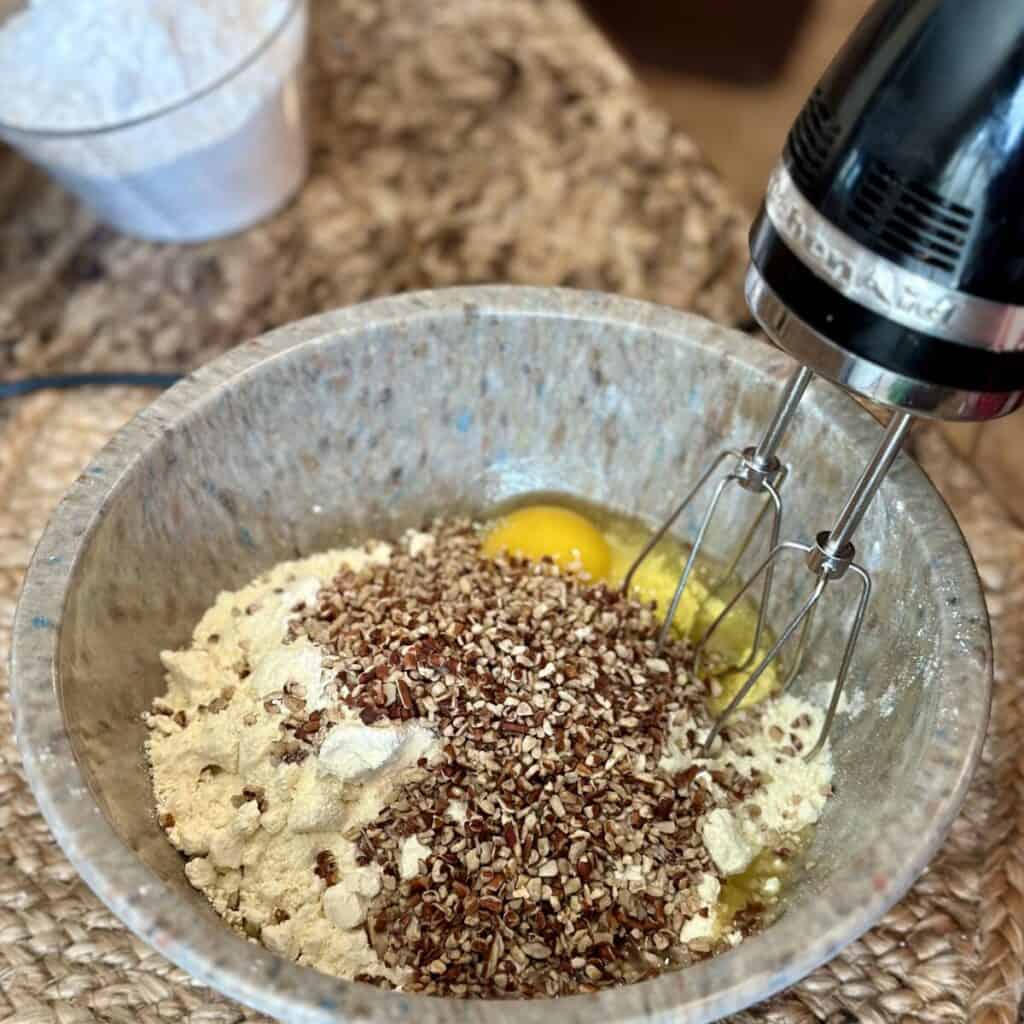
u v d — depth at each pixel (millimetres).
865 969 298
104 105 431
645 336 334
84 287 476
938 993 294
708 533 358
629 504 369
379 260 482
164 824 290
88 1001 290
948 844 320
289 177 499
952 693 260
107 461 298
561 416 358
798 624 315
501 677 311
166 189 457
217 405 316
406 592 335
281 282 475
